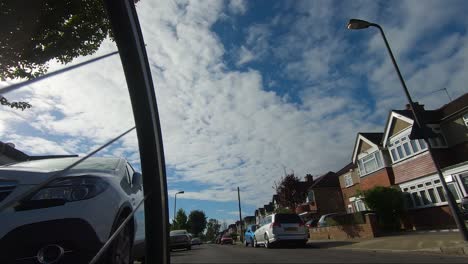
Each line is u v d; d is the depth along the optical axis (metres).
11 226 3.08
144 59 1.42
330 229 20.94
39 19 5.62
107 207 3.60
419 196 19.73
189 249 23.05
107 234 3.46
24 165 4.19
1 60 5.77
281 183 38.62
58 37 6.07
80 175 3.71
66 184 3.50
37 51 5.95
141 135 1.44
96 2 6.04
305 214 40.19
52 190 3.38
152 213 1.44
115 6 1.21
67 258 3.16
